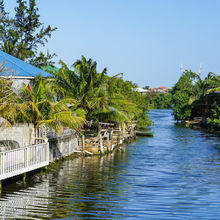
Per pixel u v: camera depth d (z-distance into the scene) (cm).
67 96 3403
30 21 6338
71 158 2973
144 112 6278
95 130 3703
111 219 1509
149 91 16562
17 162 1883
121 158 3147
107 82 3628
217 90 6794
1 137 2342
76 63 3512
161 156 3325
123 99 4141
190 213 1614
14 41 6162
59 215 1533
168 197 1877
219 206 1727
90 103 3391
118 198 1828
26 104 2209
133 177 2355
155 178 2347
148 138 4978
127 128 4678
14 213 1534
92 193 1906
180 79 9244
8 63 3075
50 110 2352
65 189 1964
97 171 2503
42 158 2150
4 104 2042
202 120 7338
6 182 2034
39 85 2369
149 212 1617
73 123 2347
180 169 2683
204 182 2247
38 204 1670
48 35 6444
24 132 2328
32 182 2084
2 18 5853
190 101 8169
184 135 5428
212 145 4222
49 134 2562
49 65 6278
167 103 16225
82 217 1519
